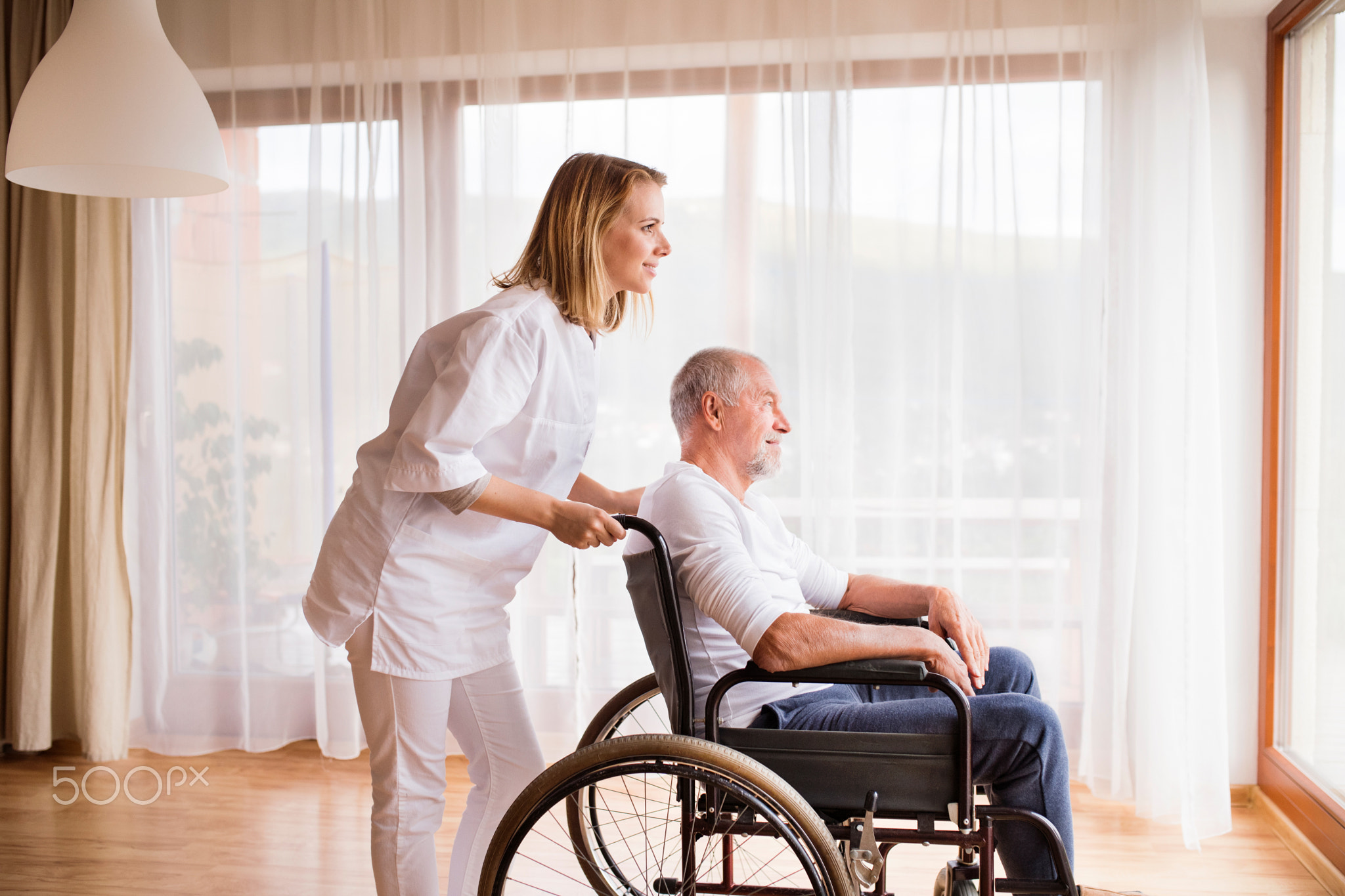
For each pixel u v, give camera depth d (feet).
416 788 4.82
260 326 9.11
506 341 4.50
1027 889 4.35
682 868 4.42
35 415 8.84
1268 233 7.84
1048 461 8.11
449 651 4.85
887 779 4.28
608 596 8.63
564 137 8.59
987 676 5.20
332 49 8.86
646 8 8.53
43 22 8.81
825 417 8.26
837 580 5.64
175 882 6.53
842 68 8.26
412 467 4.36
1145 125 7.61
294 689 9.28
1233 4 7.69
